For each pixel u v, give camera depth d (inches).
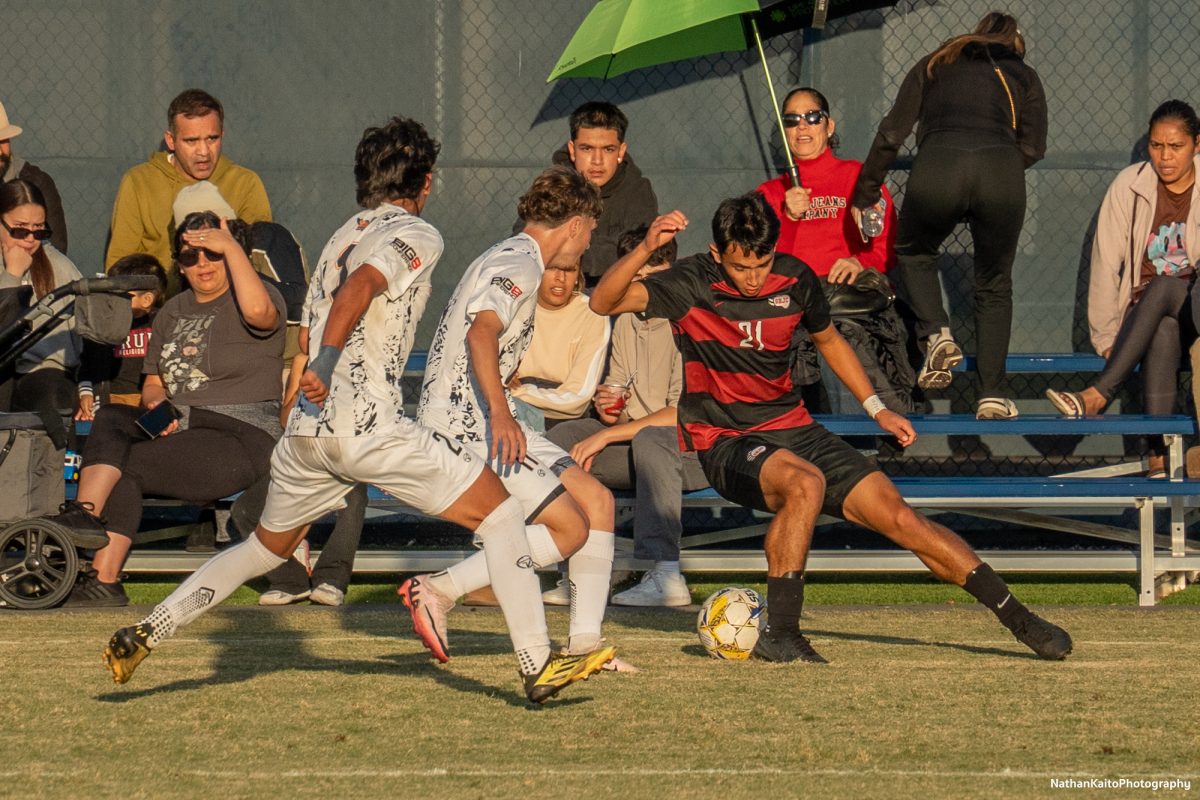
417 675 727.7
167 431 989.8
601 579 741.9
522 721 625.3
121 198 1158.3
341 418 595.5
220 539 1069.8
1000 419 1056.2
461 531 1225.4
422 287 611.8
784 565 774.5
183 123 1103.6
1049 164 1236.5
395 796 505.0
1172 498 1060.5
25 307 1007.6
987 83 1054.4
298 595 997.2
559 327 1031.6
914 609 975.0
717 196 1234.0
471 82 1225.4
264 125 1221.1
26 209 1029.8
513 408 761.0
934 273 1087.0
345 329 570.6
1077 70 1231.5
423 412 703.7
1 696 672.4
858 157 1227.9
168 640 839.7
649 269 1009.5
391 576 1144.8
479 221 1231.5
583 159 1109.7
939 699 675.4
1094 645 837.8
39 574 949.2
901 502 781.9
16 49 1213.7
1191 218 1133.7
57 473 1005.8
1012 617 783.7
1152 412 1098.1
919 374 1107.3
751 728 614.5
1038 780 533.6
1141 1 1225.4
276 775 533.0
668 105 1230.3
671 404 1037.2
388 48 1219.9
